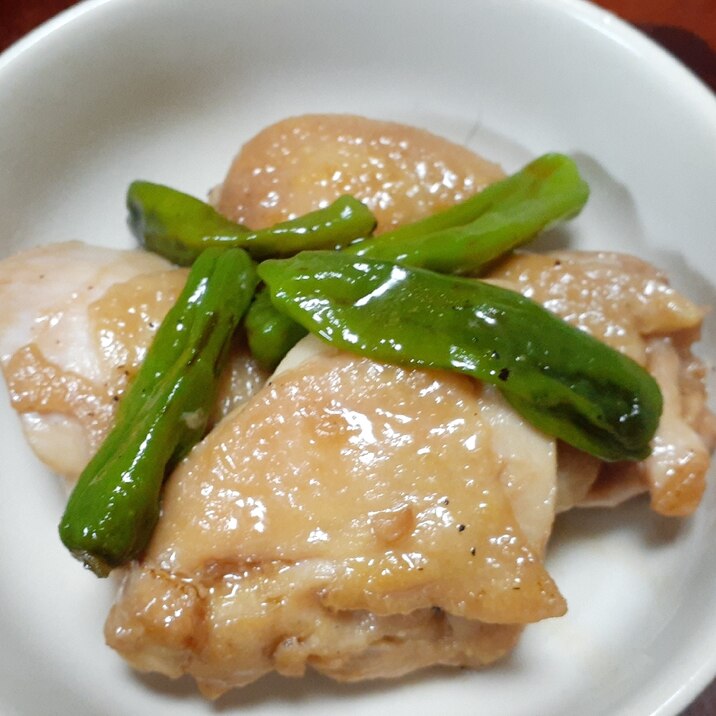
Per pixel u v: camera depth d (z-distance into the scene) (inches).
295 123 9.2
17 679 7.6
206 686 7.5
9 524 8.9
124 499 6.8
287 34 9.7
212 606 6.9
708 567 7.9
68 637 8.4
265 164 9.0
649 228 9.3
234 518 6.9
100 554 6.8
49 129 9.4
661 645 7.7
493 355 7.0
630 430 7.3
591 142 9.4
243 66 9.9
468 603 6.8
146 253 8.9
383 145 9.0
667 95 8.7
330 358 7.2
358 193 8.8
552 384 7.1
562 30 9.1
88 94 9.4
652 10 10.6
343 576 6.8
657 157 9.0
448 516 6.8
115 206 10.0
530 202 8.5
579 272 8.2
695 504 7.8
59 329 7.8
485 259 8.1
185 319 7.5
